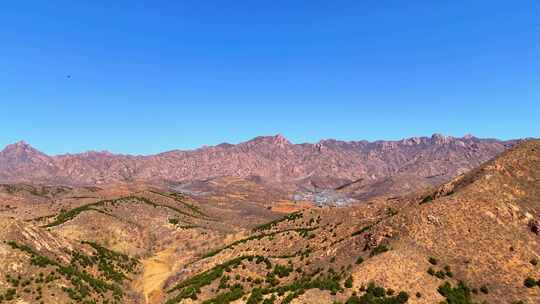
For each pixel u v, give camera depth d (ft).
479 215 300.20
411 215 311.27
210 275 374.43
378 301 241.76
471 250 274.77
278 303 268.00
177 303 342.44
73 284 372.58
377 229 321.32
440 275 256.73
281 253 413.80
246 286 346.54
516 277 254.88
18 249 373.61
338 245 347.77
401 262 266.36
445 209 307.17
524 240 281.13
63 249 434.30
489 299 242.17
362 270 269.44
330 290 260.42
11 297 325.42
